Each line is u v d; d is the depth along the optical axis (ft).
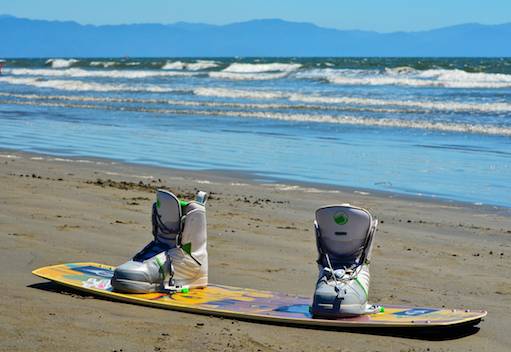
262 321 18.10
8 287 20.16
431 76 165.89
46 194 35.78
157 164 51.08
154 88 137.18
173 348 15.51
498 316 19.61
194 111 93.71
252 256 25.79
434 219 34.81
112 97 118.93
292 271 23.97
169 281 20.63
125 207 33.40
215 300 19.71
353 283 18.61
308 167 50.55
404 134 70.38
